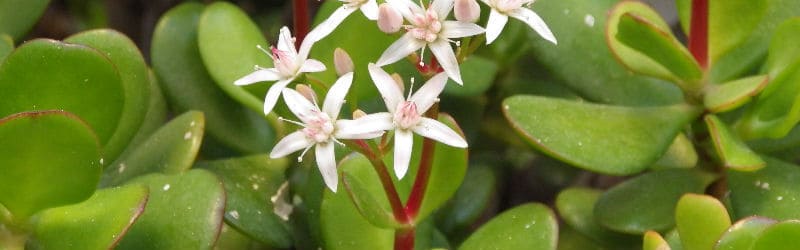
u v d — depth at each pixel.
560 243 0.24
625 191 0.23
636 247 0.23
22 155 0.18
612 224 0.22
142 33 0.31
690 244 0.20
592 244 0.24
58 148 0.18
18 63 0.19
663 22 0.23
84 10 0.31
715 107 0.22
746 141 0.24
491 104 0.27
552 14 0.24
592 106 0.22
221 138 0.24
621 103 0.24
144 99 0.21
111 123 0.20
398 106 0.18
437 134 0.18
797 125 0.24
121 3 0.31
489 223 0.21
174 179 0.20
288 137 0.18
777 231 0.18
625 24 0.21
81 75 0.19
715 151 0.23
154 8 0.31
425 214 0.20
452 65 0.18
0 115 0.19
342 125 0.18
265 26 0.31
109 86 0.19
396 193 0.20
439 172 0.20
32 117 0.18
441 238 0.23
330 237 0.21
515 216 0.21
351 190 0.19
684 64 0.21
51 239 0.19
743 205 0.22
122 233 0.18
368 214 0.19
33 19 0.24
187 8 0.25
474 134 0.26
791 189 0.22
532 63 0.27
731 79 0.23
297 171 0.23
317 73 0.22
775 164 0.22
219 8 0.24
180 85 0.24
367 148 0.19
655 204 0.22
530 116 0.22
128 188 0.19
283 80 0.19
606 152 0.22
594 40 0.24
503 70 0.27
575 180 0.28
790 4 0.23
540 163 0.28
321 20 0.23
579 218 0.23
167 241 0.19
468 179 0.25
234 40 0.24
